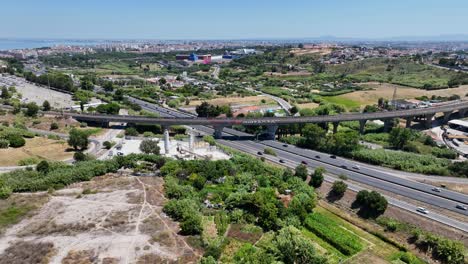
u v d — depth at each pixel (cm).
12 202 10238
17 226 9019
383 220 10400
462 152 18012
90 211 9869
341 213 11081
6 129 17538
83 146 16475
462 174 13625
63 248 8144
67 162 14462
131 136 19438
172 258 8000
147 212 9925
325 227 9988
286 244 8269
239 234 9338
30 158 14375
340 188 11781
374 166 15000
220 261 8112
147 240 8581
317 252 8556
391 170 14475
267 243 9000
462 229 9638
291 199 11106
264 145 18538
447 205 11050
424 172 14050
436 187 12519
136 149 17000
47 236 8600
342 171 14275
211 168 13038
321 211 11238
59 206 10119
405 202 11319
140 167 13325
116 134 19888
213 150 16838
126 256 7962
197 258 8062
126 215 9694
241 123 19750
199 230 9038
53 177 11600
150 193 11106
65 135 19038
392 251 9169
